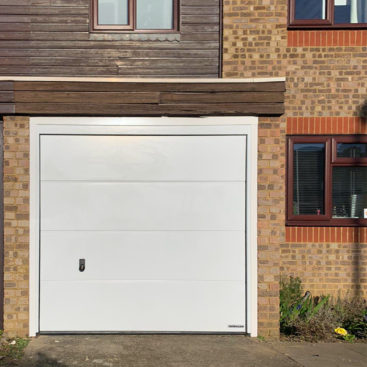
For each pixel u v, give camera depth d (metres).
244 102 5.98
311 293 7.04
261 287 6.02
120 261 6.06
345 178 7.19
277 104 5.97
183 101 6.00
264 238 6.02
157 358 5.29
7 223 5.96
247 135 6.06
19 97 5.90
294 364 5.20
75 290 6.03
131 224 6.07
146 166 6.08
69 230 6.03
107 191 6.07
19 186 5.98
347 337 6.04
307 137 7.09
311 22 7.00
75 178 6.05
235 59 6.18
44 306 6.00
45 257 6.01
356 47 7.02
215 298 6.07
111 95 5.97
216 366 5.10
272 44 6.17
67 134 6.04
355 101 7.05
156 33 6.20
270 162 6.04
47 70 6.12
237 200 6.08
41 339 5.86
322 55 7.05
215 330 6.06
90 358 5.27
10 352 5.42
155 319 6.05
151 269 6.07
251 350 5.57
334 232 7.05
